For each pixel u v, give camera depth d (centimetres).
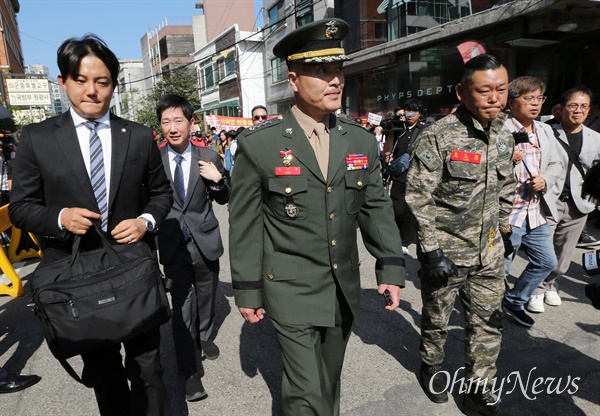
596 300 187
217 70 2961
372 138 196
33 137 175
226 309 390
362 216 199
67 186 177
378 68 1402
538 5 826
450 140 217
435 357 249
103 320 160
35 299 159
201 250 268
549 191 314
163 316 175
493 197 221
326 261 182
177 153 273
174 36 4109
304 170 177
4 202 543
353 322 196
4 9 2669
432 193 227
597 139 409
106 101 180
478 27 981
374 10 1409
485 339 229
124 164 187
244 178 180
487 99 205
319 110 176
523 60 1005
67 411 250
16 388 272
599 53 887
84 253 178
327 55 165
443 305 236
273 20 2233
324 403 173
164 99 264
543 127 317
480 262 223
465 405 238
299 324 176
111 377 188
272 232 184
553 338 313
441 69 1160
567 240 353
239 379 278
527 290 322
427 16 1209
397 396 255
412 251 536
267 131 179
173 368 295
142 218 189
